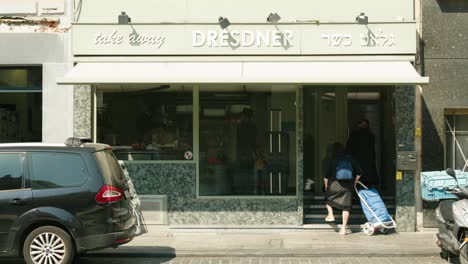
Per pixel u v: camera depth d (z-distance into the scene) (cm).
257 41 1290
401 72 1225
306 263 1062
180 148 1351
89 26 1294
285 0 1332
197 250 1145
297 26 1288
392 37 1283
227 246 1181
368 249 1141
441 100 1344
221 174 1348
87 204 943
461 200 988
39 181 953
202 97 1353
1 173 958
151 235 1302
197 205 1339
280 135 1348
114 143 1355
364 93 1494
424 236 1273
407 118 1340
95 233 941
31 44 1366
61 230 942
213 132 1352
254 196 1341
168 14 1340
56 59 1370
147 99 1356
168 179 1343
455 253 1014
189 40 1293
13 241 936
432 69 1348
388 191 1451
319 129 1488
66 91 1366
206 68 1267
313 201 1442
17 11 1373
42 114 1373
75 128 1356
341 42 1285
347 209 1282
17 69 1396
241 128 1352
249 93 1355
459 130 1389
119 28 1295
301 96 1348
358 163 1294
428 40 1348
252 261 1082
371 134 1412
